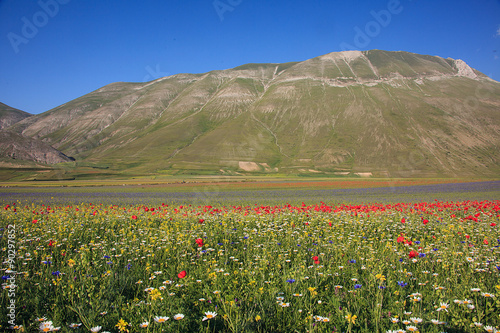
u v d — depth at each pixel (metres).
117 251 7.34
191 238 8.62
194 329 3.95
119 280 5.34
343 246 7.50
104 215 14.36
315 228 10.82
